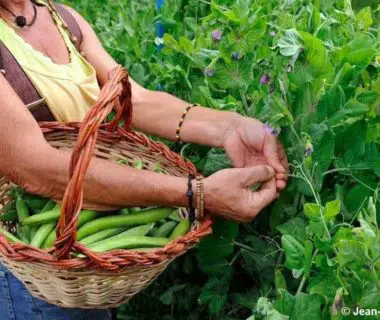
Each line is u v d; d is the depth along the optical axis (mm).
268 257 1775
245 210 1585
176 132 1892
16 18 1763
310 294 1293
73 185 1315
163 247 1473
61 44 1842
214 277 1900
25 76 1687
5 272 1710
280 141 1724
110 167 1552
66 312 1725
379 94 1593
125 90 1706
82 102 1784
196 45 2035
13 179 1596
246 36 1766
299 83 1550
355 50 1653
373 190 1554
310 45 1497
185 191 1548
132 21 2814
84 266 1372
